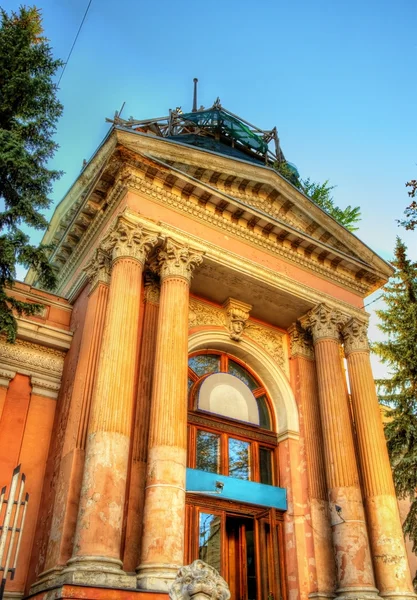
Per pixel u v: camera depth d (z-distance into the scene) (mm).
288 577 14680
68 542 10836
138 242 13961
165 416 12242
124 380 12047
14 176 12305
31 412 14406
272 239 16984
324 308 17312
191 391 16094
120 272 13430
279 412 17391
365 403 16391
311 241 17359
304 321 17828
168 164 15641
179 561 10727
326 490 15688
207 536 14016
